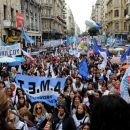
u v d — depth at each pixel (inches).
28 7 2524.6
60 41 2169.0
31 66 881.5
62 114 316.2
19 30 1982.0
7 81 550.9
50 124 293.7
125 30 3467.0
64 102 363.3
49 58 1168.8
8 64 867.4
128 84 358.3
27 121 268.1
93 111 89.2
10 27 1836.9
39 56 1307.8
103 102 88.2
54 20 4138.8
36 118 314.8
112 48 1480.1
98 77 632.4
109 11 3973.9
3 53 768.3
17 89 402.3
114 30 3535.9
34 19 2810.0
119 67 780.6
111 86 494.6
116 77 602.9
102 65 819.4
